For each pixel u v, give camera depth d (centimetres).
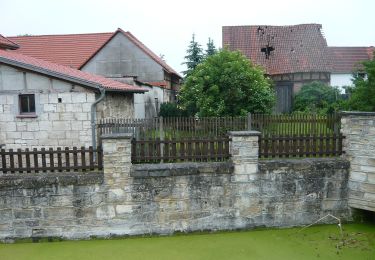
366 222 804
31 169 754
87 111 1080
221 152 782
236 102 1616
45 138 1091
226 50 1722
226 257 667
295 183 777
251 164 761
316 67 2420
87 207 741
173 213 758
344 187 792
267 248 699
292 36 2623
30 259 672
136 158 777
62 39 2741
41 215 738
